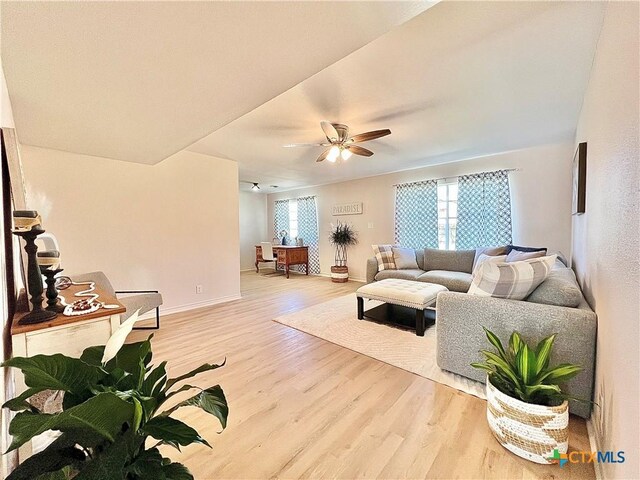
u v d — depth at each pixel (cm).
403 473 127
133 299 289
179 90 158
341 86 217
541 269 174
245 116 271
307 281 623
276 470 129
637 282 87
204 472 129
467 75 203
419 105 251
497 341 154
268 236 849
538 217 391
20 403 71
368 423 159
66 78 141
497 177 415
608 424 114
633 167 94
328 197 668
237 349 260
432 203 485
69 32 108
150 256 358
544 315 160
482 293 191
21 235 122
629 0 104
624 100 107
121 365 93
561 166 372
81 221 307
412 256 465
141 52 124
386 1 102
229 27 111
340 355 245
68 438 71
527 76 204
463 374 198
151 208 359
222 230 434
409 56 180
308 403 178
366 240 598
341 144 310
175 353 253
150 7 97
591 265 175
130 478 72
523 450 132
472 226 441
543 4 139
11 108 167
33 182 279
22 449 116
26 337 119
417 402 177
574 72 198
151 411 79
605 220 135
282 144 359
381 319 323
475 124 299
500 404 140
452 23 151
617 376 105
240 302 434
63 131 216
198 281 406
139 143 250
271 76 148
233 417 166
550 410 127
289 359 239
